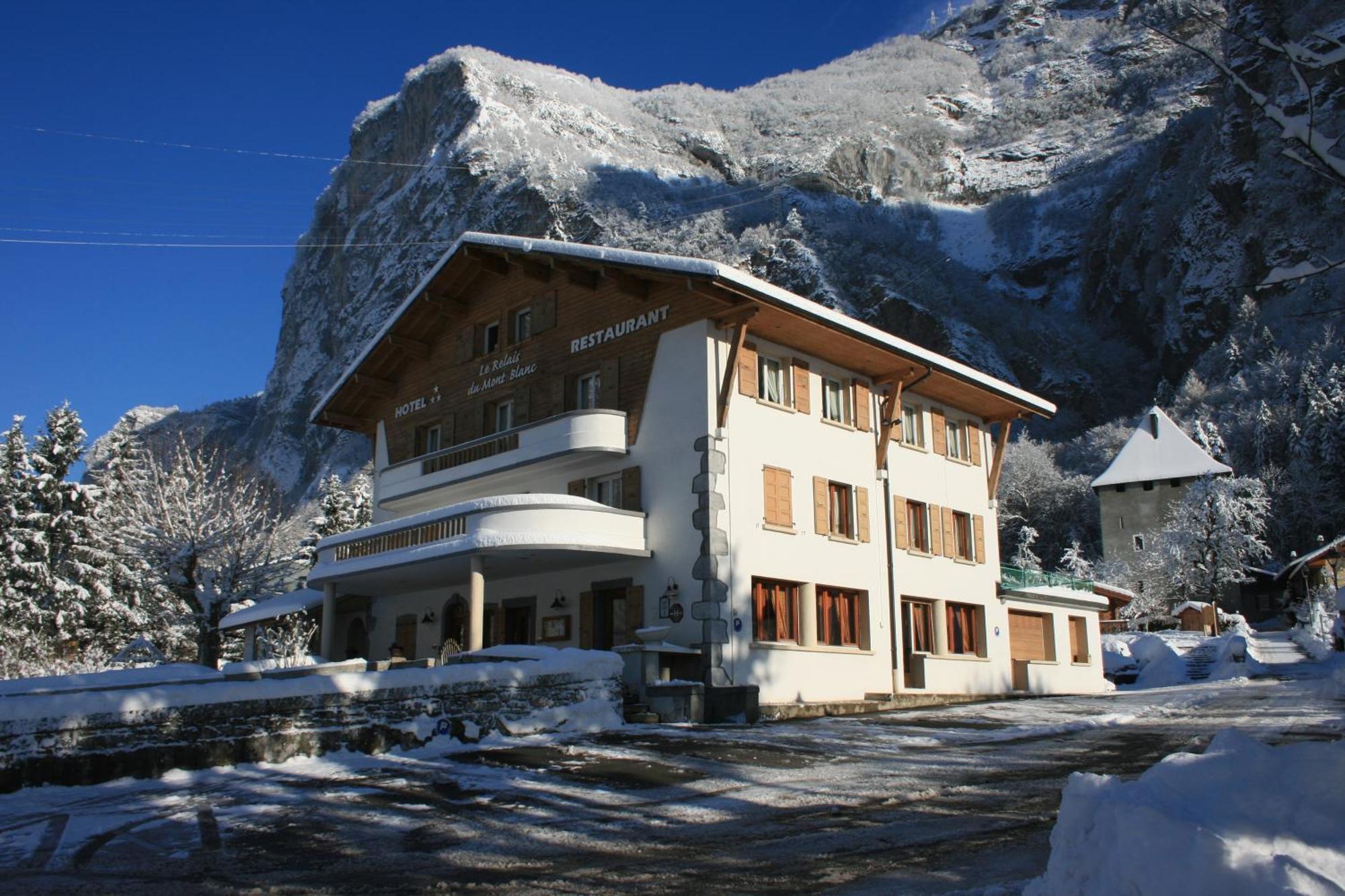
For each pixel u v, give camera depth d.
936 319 145.25
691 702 19.11
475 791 11.72
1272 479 82.00
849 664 23.80
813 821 9.80
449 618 27.31
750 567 21.91
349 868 8.25
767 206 177.50
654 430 22.73
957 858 8.04
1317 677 31.70
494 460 25.03
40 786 11.64
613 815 10.34
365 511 50.91
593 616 23.23
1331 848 5.16
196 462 36.34
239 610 30.66
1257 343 107.06
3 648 33.25
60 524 40.69
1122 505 83.06
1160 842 5.15
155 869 8.30
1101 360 153.25
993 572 29.55
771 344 23.75
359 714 14.50
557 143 199.25
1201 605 61.75
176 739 12.76
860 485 25.30
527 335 27.00
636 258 22.36
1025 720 19.31
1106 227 180.88
